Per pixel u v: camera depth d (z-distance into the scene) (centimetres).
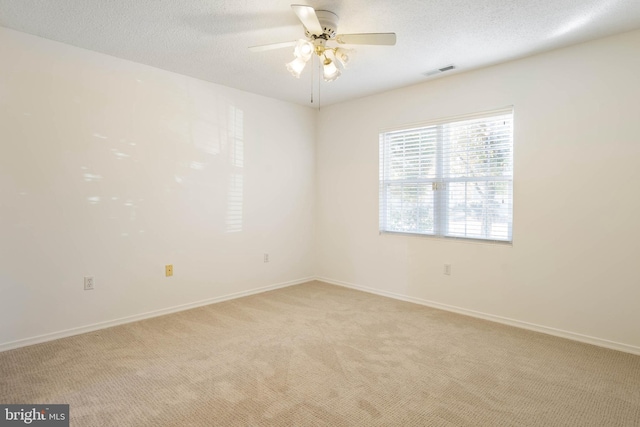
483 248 335
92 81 294
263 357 250
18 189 262
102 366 236
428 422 180
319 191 481
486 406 193
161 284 341
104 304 306
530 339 286
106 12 233
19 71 260
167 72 339
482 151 337
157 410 187
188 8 228
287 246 454
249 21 245
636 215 258
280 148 441
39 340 273
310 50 225
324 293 421
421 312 353
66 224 284
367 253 429
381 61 312
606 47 267
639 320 258
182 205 354
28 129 265
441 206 366
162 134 337
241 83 376
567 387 213
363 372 230
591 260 277
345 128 448
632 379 222
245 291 410
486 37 267
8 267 259
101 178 301
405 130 392
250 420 180
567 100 285
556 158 291
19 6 225
